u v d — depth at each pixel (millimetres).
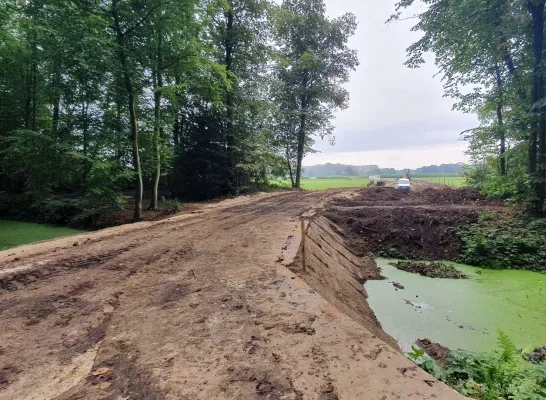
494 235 11914
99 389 2746
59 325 4027
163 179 24516
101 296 4953
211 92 19156
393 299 8250
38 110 22078
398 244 13266
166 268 6348
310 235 9602
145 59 13797
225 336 3641
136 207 14305
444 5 13188
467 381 3465
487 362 3891
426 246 12898
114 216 15703
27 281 5660
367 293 8703
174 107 17750
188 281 5559
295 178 32812
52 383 2859
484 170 21703
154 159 16812
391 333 6312
